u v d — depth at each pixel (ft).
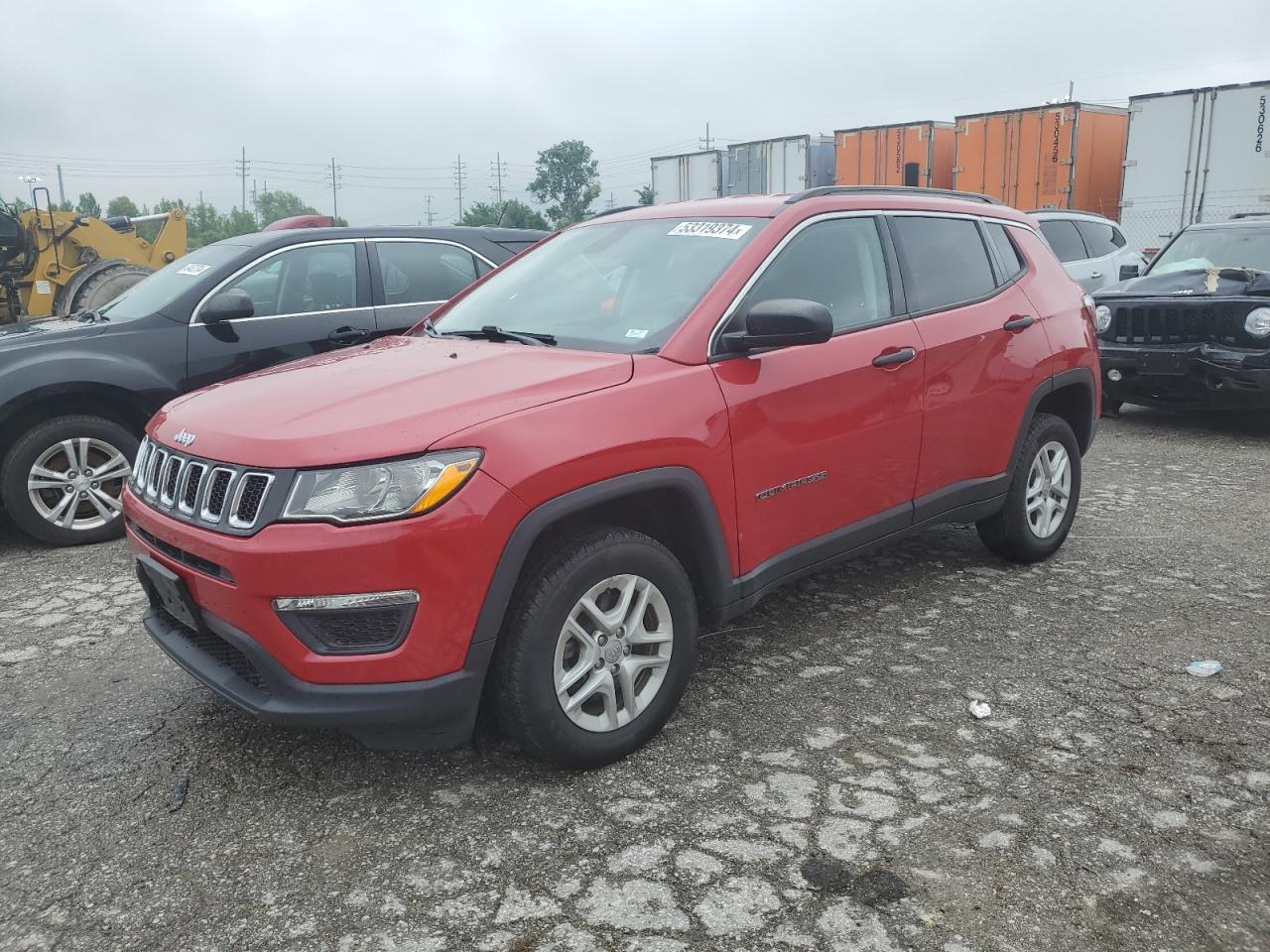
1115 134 57.98
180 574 9.73
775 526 11.60
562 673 9.70
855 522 12.74
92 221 44.80
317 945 7.73
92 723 11.57
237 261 19.93
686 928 7.77
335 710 8.94
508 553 9.10
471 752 10.61
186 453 9.84
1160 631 13.52
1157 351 26.58
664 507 10.85
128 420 19.31
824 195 13.02
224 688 9.48
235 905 8.24
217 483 9.34
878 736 10.75
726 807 9.42
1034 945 7.51
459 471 8.89
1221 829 8.92
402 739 9.29
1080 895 8.05
